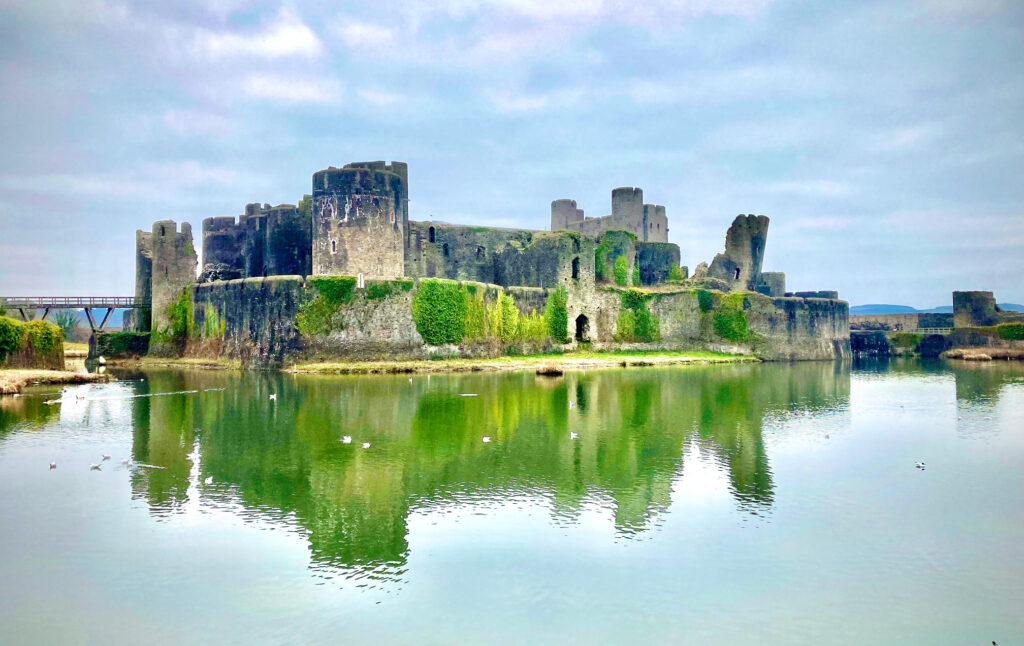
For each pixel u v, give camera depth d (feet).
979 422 158.81
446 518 92.99
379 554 82.23
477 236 361.51
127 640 65.67
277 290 262.26
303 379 229.45
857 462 121.70
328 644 64.85
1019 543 86.12
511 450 127.24
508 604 71.46
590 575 77.41
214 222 361.10
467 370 262.06
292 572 77.82
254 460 119.55
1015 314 447.42
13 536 87.04
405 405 174.50
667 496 102.32
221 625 67.77
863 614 69.92
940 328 469.57
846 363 359.87
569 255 334.24
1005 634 66.69
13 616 69.41
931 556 82.58
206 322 290.56
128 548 83.71
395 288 260.01
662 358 330.95
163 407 171.22
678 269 404.16
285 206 333.01
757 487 106.93
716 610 70.59
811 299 396.37
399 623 68.03
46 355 242.17
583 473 112.98
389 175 292.40
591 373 270.46
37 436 138.00
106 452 124.98
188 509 96.12
